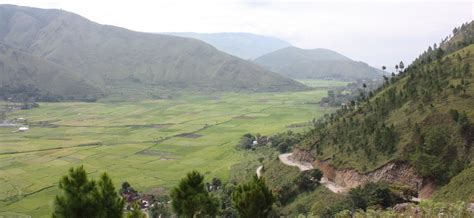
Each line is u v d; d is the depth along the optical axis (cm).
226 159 19488
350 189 9738
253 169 15650
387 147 10906
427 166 9600
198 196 5803
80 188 4425
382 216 6569
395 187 9075
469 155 9425
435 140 10031
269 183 13000
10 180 16825
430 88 12069
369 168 10731
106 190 4625
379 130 11469
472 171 8412
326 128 14588
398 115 11994
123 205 4728
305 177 11681
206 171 17488
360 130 12544
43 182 16500
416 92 12394
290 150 17275
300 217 9200
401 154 10344
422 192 9362
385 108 12838
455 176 8794
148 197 13850
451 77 12219
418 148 10150
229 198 10938
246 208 5881
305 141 14838
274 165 14512
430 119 10712
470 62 12688
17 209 13462
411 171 9838
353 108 15262
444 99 11238
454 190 8250
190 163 19212
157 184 16000
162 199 13312
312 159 13550
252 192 5859
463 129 9881
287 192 11525
